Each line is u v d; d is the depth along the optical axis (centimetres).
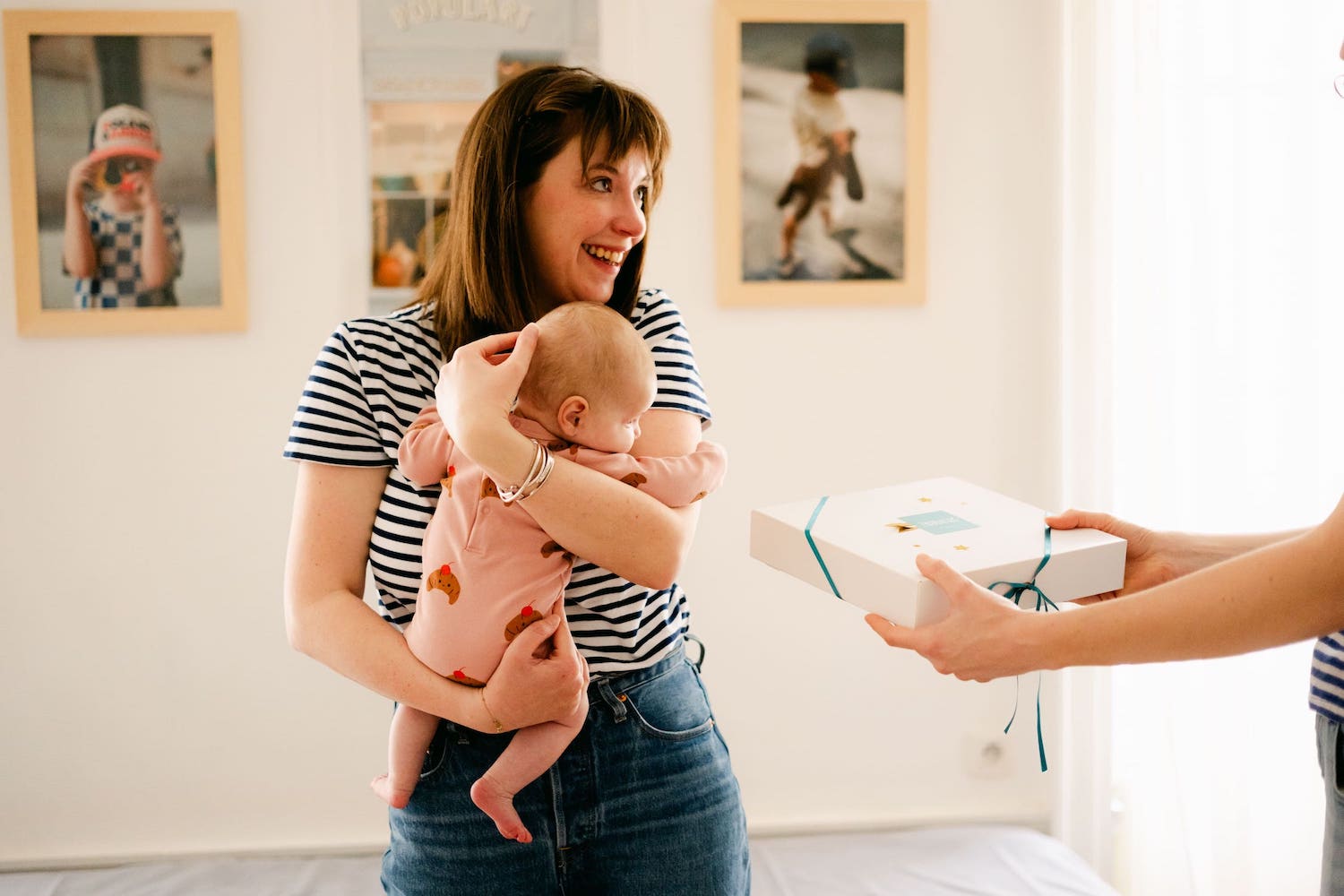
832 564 134
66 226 243
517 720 118
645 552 117
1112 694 257
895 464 268
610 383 123
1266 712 222
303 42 246
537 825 125
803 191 258
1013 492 271
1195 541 142
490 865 125
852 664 270
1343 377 215
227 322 248
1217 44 226
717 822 130
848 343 264
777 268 259
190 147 245
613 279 134
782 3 253
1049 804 273
